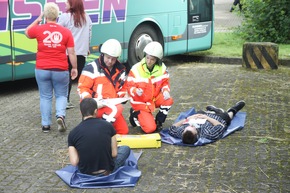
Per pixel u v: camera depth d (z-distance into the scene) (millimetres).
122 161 5926
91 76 7031
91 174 5711
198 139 7000
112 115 6949
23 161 6484
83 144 5621
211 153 6695
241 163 6348
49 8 7586
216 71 12070
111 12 11305
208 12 13617
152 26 12406
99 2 11031
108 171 5723
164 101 7477
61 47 7582
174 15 12781
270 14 15008
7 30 9578
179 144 6984
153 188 5648
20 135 7512
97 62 7074
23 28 9773
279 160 6449
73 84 10875
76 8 8961
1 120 8281
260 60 12133
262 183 5766
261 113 8523
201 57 13531
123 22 11602
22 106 9195
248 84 10609
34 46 10016
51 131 7707
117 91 7172
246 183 5766
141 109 7539
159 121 7570
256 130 7621
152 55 7316
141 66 7461
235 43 15266
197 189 5617
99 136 5629
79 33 9078
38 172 6129
